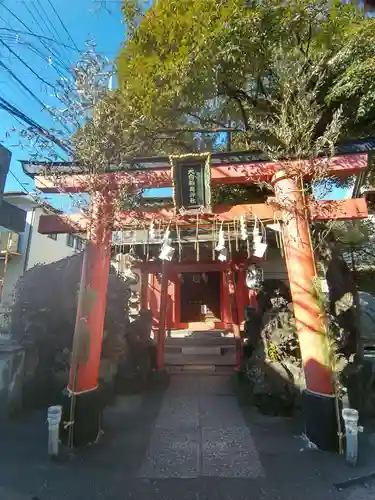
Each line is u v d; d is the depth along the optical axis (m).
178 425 5.60
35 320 6.79
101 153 5.20
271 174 5.60
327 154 5.27
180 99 6.36
